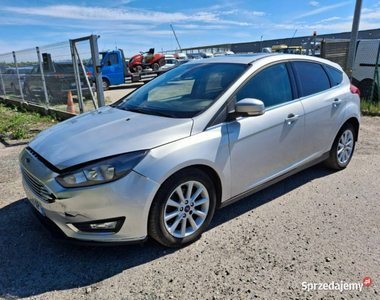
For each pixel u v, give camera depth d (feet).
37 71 31.78
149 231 8.64
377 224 10.37
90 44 23.38
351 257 8.72
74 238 8.23
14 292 7.66
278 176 11.66
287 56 12.41
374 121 25.13
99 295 7.54
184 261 8.71
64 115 28.35
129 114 10.60
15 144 21.43
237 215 11.16
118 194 7.86
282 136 11.23
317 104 12.53
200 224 9.53
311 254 8.87
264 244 9.38
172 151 8.49
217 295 7.45
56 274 8.29
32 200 9.12
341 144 14.49
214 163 9.32
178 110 10.02
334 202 11.94
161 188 8.40
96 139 8.87
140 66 76.07
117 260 8.82
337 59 33.78
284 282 7.82
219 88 10.40
